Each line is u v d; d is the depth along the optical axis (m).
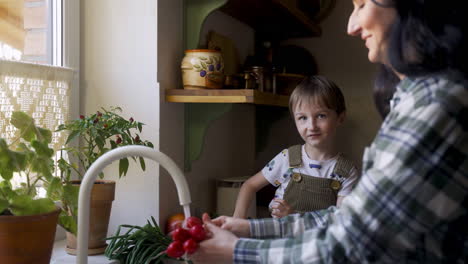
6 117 1.07
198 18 1.42
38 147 0.91
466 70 0.54
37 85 1.16
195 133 1.46
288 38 2.13
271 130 2.11
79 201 0.74
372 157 0.58
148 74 1.33
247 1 1.58
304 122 1.31
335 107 1.29
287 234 0.80
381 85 0.74
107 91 1.36
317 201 1.32
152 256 1.11
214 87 1.35
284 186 1.37
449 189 0.51
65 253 1.18
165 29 1.35
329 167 1.33
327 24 2.08
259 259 0.59
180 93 1.33
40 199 0.87
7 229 0.81
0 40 1.11
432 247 0.54
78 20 1.37
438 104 0.52
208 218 0.77
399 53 0.55
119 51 1.35
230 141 1.88
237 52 1.87
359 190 0.54
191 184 1.55
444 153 0.51
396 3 0.54
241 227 0.80
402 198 0.51
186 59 1.35
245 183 1.42
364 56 2.03
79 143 1.37
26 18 1.20
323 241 0.56
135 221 1.34
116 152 0.74
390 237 0.52
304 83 1.33
